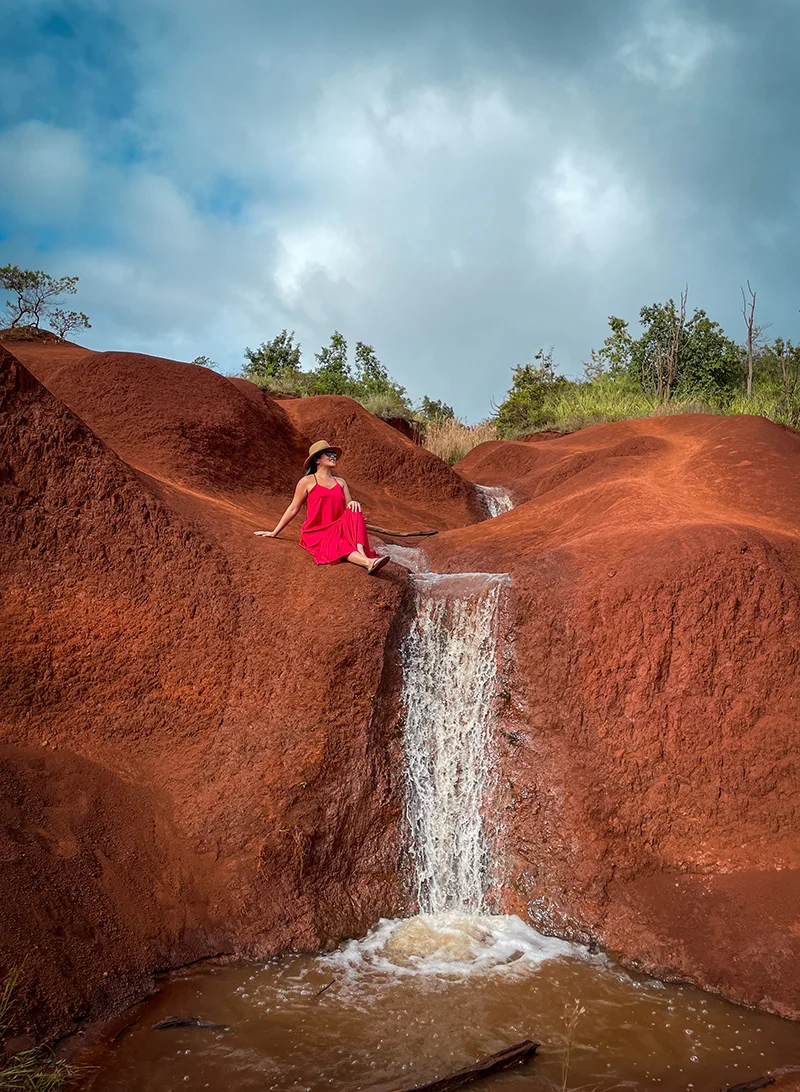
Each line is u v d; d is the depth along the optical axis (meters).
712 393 24.22
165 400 11.48
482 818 7.11
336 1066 4.63
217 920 5.96
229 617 7.29
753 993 5.60
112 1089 4.38
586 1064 4.75
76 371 11.81
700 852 6.55
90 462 7.25
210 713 6.95
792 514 9.56
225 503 9.95
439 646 7.65
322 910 6.34
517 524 10.66
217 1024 5.01
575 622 7.27
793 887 6.22
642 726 6.90
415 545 10.59
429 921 6.57
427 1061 4.70
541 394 25.44
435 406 25.95
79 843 5.80
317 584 7.57
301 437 14.01
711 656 6.96
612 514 9.20
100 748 6.56
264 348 25.91
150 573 7.21
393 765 7.13
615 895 6.42
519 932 6.41
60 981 4.95
